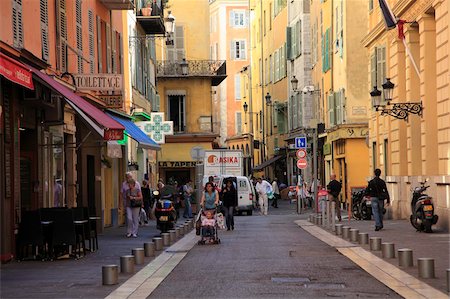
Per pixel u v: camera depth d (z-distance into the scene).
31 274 18.47
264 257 21.92
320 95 66.00
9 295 15.11
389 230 31.81
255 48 101.19
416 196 30.61
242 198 57.75
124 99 43.16
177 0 78.75
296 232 33.38
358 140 55.97
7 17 21.89
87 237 24.34
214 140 76.62
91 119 23.11
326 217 37.06
